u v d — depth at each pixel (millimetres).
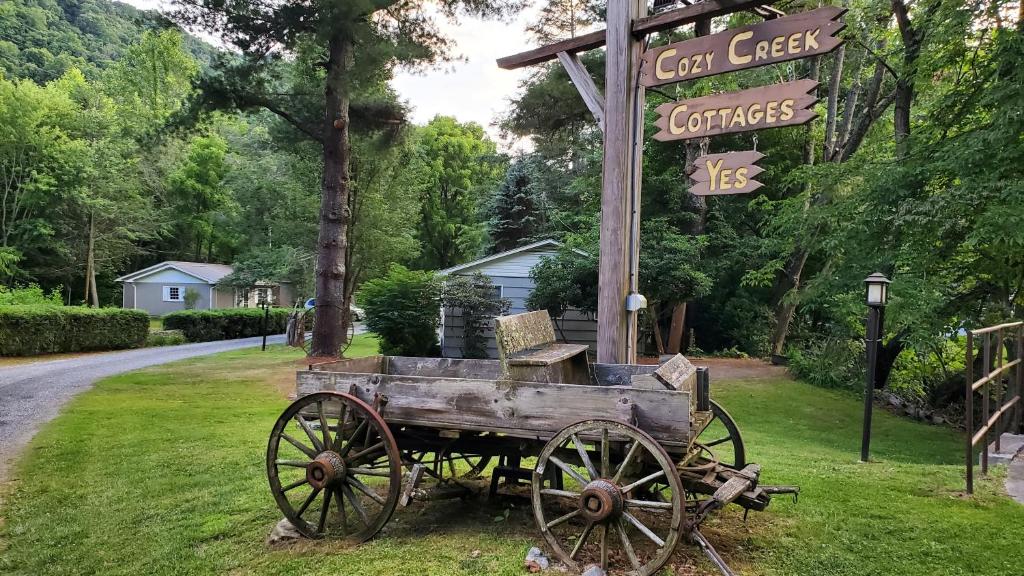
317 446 3738
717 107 4145
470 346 16266
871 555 3088
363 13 13000
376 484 4762
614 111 4699
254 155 35375
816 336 18797
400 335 15828
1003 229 7016
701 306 19062
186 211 43031
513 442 3629
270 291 37719
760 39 3971
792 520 3619
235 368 13602
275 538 3729
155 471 5445
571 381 3959
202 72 15469
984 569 2898
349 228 25078
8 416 8266
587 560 3115
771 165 18359
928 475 4680
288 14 13148
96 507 4547
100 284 39219
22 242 31984
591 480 3006
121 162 34750
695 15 4324
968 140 7828
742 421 9789
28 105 31906
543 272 15523
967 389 4125
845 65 17203
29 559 3662
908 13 11734
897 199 8953
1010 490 4184
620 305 4691
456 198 44656
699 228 17250
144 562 3539
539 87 15922
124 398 9789
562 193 27625
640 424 3023
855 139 15203
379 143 17547
